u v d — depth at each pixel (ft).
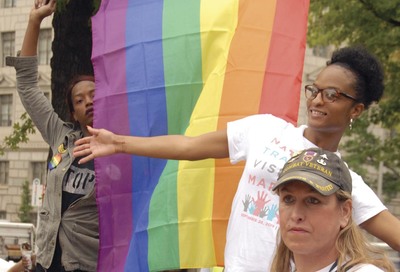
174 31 18.44
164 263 17.78
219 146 15.33
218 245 17.48
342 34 63.26
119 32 18.89
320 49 134.00
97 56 19.07
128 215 18.30
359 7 61.41
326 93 14.33
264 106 17.63
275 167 14.48
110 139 15.43
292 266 11.72
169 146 15.29
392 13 60.08
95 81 19.02
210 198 17.57
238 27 17.92
